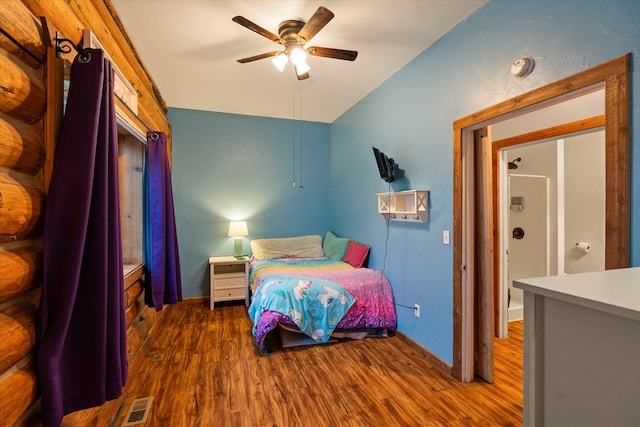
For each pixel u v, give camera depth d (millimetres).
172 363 2533
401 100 3033
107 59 1325
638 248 1288
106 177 1264
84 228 1142
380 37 2479
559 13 1599
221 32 2404
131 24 2268
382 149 3396
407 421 1839
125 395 2059
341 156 4598
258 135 4676
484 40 2059
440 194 2500
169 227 2615
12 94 959
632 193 1307
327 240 4660
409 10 2141
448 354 2408
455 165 2324
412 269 2867
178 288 2695
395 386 2211
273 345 2867
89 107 1189
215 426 1795
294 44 2297
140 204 2570
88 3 1595
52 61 1173
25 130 1070
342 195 4578
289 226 4836
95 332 1204
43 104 1144
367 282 3145
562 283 755
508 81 1893
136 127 2232
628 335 589
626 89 1319
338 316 2918
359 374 2373
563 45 1580
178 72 3104
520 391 2154
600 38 1423
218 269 4398
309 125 4934
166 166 2611
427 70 2646
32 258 1070
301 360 2598
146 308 2775
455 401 2035
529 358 767
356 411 1931
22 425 1029
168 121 4219
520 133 2795
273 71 3113
